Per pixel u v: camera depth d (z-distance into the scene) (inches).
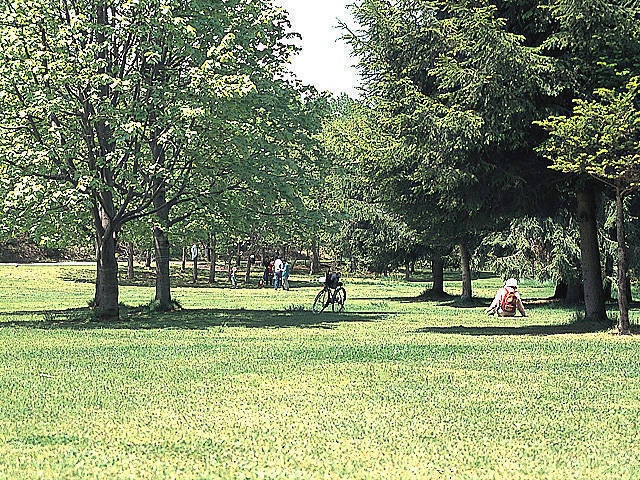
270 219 1082.1
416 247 1604.3
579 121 685.9
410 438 333.7
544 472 282.5
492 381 485.1
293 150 1115.9
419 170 778.2
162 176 938.7
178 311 1138.7
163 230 1046.4
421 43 818.8
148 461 297.0
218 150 963.3
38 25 877.8
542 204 898.1
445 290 2062.0
